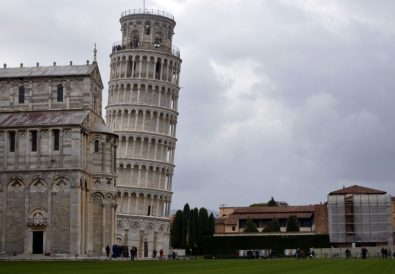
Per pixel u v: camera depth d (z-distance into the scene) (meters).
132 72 168.75
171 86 171.88
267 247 163.25
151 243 162.38
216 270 58.97
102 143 111.56
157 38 172.62
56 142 105.31
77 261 89.81
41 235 103.81
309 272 56.31
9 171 105.19
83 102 111.69
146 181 164.50
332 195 170.12
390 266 72.50
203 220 171.12
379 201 168.50
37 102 113.12
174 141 172.00
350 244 168.00
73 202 103.19
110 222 111.62
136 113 166.25
